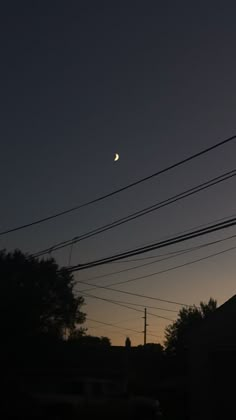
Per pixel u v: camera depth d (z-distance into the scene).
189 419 26.48
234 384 24.94
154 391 35.31
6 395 23.28
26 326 29.95
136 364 51.16
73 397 21.83
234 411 24.64
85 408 21.80
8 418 22.42
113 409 22.88
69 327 37.69
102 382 22.95
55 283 35.59
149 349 56.50
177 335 57.75
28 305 30.44
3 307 29.47
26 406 22.22
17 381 25.42
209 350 25.92
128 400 23.58
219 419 24.98
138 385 35.84
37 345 31.05
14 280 32.94
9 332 29.58
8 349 29.38
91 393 22.30
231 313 25.73
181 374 49.59
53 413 21.59
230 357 25.34
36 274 34.38
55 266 35.44
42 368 30.62
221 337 25.73
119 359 39.47
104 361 38.59
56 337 33.91
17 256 34.28
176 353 53.06
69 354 34.78
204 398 25.61
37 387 24.34
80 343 38.03
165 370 50.38
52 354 32.91
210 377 25.62
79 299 37.56
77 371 30.70
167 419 32.53
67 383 22.67
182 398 34.03
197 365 26.12
